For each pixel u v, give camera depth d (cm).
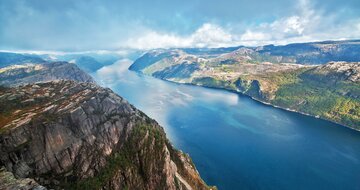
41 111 13425
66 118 13375
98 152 14050
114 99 18000
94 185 12581
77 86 18350
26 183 6969
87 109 15038
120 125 16562
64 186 11612
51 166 11800
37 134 11806
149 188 15188
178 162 19900
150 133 17412
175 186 16575
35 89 17012
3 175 7419
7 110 13400
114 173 13850
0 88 16738
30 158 11150
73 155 12825
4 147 10581
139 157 15862
